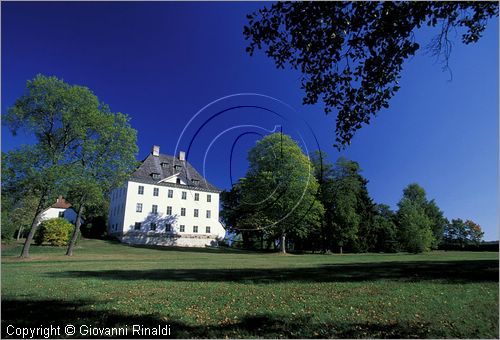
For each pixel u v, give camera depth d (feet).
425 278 40.52
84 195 102.83
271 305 27.22
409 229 166.81
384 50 19.90
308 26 19.84
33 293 32.96
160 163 193.77
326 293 31.96
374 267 58.23
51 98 92.99
